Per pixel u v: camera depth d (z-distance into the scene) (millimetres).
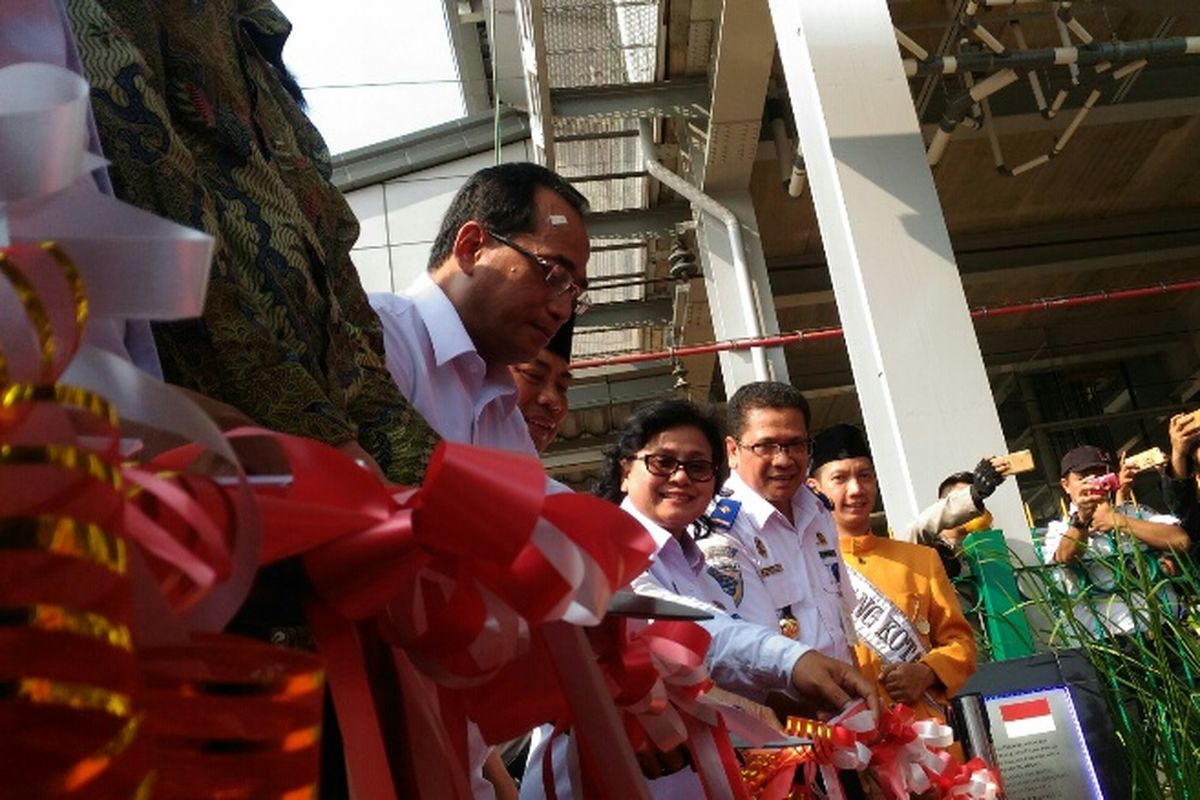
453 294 2035
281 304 1115
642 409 2729
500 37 9781
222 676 553
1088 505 4121
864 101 5598
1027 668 3254
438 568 730
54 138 587
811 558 2980
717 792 1361
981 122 8453
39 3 779
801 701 2334
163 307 567
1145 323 14719
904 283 5297
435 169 11445
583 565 716
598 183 9461
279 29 1408
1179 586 3674
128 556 539
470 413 1972
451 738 928
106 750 484
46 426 512
